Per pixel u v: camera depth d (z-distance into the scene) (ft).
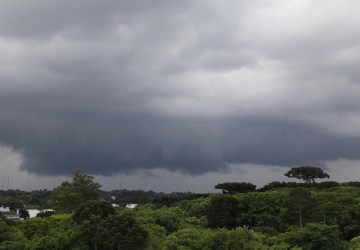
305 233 248.52
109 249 221.25
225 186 453.99
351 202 345.72
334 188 435.53
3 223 231.71
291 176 497.46
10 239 220.43
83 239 221.87
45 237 225.35
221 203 327.47
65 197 360.07
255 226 325.62
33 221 249.55
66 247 222.48
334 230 249.96
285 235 259.80
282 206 327.47
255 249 226.58
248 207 342.64
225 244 228.02
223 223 319.47
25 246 215.31
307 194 315.78
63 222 246.88
